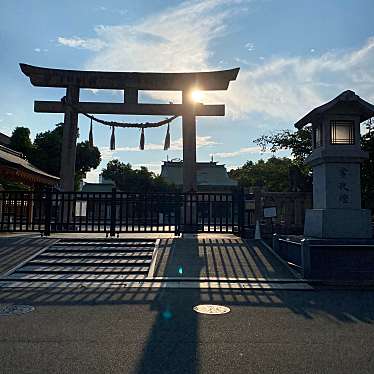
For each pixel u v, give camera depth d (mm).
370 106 11266
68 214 13859
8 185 18500
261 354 4258
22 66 16094
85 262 9969
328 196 11273
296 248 9602
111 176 47031
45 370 3766
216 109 16609
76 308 6336
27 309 6258
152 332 5039
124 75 16422
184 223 13938
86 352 4277
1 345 4492
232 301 6910
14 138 30516
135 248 11352
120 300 6930
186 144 16406
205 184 47938
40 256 10469
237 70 16109
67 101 16250
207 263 9961
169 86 16625
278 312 6160
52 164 30375
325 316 5930
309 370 3816
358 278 8781
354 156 11273
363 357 4191
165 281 8586
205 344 4578
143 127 16781
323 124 11617
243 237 13172
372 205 17125
